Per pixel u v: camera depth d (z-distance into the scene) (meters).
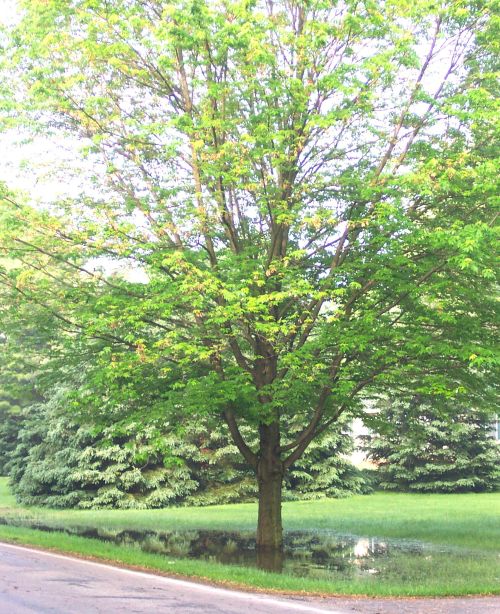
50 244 13.75
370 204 14.03
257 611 8.17
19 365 16.45
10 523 21.00
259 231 15.55
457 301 13.72
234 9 12.52
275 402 13.09
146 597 8.83
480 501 29.27
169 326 15.89
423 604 9.02
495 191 11.96
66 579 10.04
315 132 13.81
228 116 14.41
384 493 34.53
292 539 17.19
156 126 12.65
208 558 14.09
